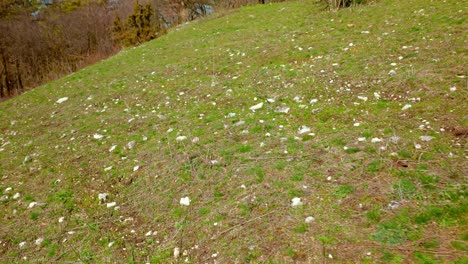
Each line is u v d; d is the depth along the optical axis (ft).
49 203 16.92
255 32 46.57
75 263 12.74
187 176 16.33
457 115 15.71
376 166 13.79
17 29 90.58
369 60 24.95
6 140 28.02
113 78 41.01
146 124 24.07
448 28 26.94
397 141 14.96
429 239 10.26
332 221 11.76
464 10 30.19
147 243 13.07
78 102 34.45
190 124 22.12
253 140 18.19
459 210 10.89
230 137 19.08
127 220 14.62
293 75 26.30
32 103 39.24
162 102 28.02
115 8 108.47
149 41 66.64
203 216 13.60
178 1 95.04
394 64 22.90
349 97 20.48
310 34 37.55
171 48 51.24
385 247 10.34
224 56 37.35
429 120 15.93
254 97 24.11
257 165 15.80
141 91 32.35
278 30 44.09
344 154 15.08
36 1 108.06
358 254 10.31
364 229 11.17
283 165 15.33
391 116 17.17
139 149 20.43
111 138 23.03
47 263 13.00
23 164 22.04
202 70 34.32
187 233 13.00
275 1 86.12
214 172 16.12
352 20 38.91
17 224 15.78
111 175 18.28
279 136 18.02
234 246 11.74
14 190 18.90
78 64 88.12
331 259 10.36
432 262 9.52
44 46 92.99
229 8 86.84
